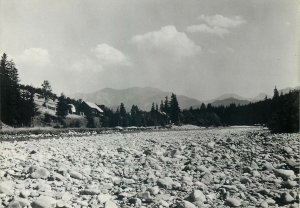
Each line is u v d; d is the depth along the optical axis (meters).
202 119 88.06
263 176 9.93
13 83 58.69
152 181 9.75
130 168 11.76
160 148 17.27
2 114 53.06
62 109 84.19
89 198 8.07
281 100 26.16
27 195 7.93
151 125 86.19
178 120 87.50
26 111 59.16
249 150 14.55
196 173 10.65
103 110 97.56
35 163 12.04
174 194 8.45
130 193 8.54
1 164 11.76
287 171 9.96
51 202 7.35
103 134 36.00
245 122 101.56
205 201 7.75
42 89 91.50
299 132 23.00
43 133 37.59
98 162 12.90
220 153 14.48
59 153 15.32
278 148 14.44
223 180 9.67
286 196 7.76
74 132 41.12
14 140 24.53
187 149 16.23
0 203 7.23
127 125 85.69
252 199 7.85
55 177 9.73
